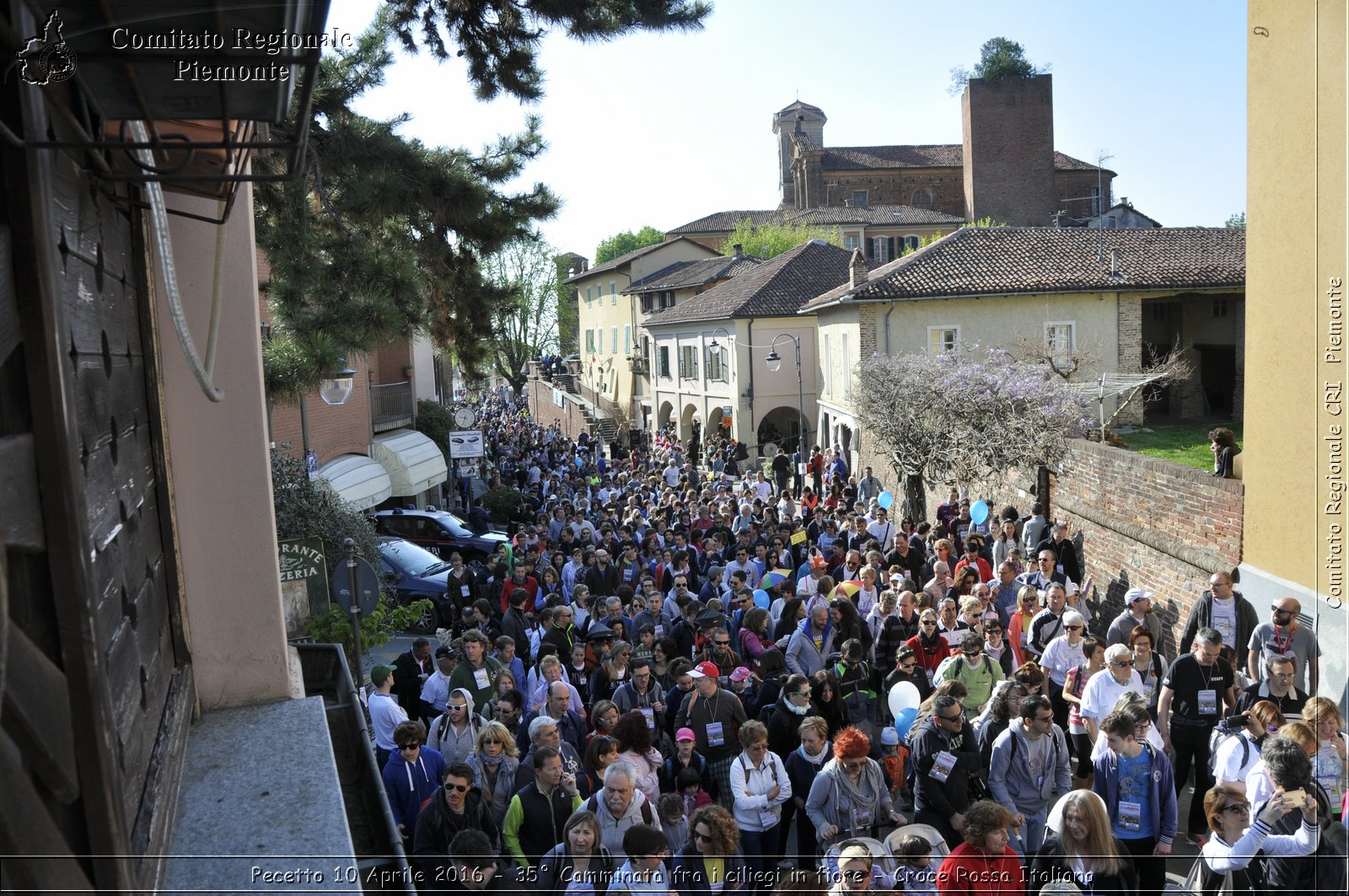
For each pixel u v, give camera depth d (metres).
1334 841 5.07
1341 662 7.59
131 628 2.74
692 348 47.53
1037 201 74.50
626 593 12.01
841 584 11.53
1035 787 6.70
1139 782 6.30
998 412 17.70
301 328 9.70
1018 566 11.46
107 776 1.93
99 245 2.78
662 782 7.57
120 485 2.80
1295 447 9.11
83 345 2.44
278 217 10.28
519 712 7.85
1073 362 23.86
